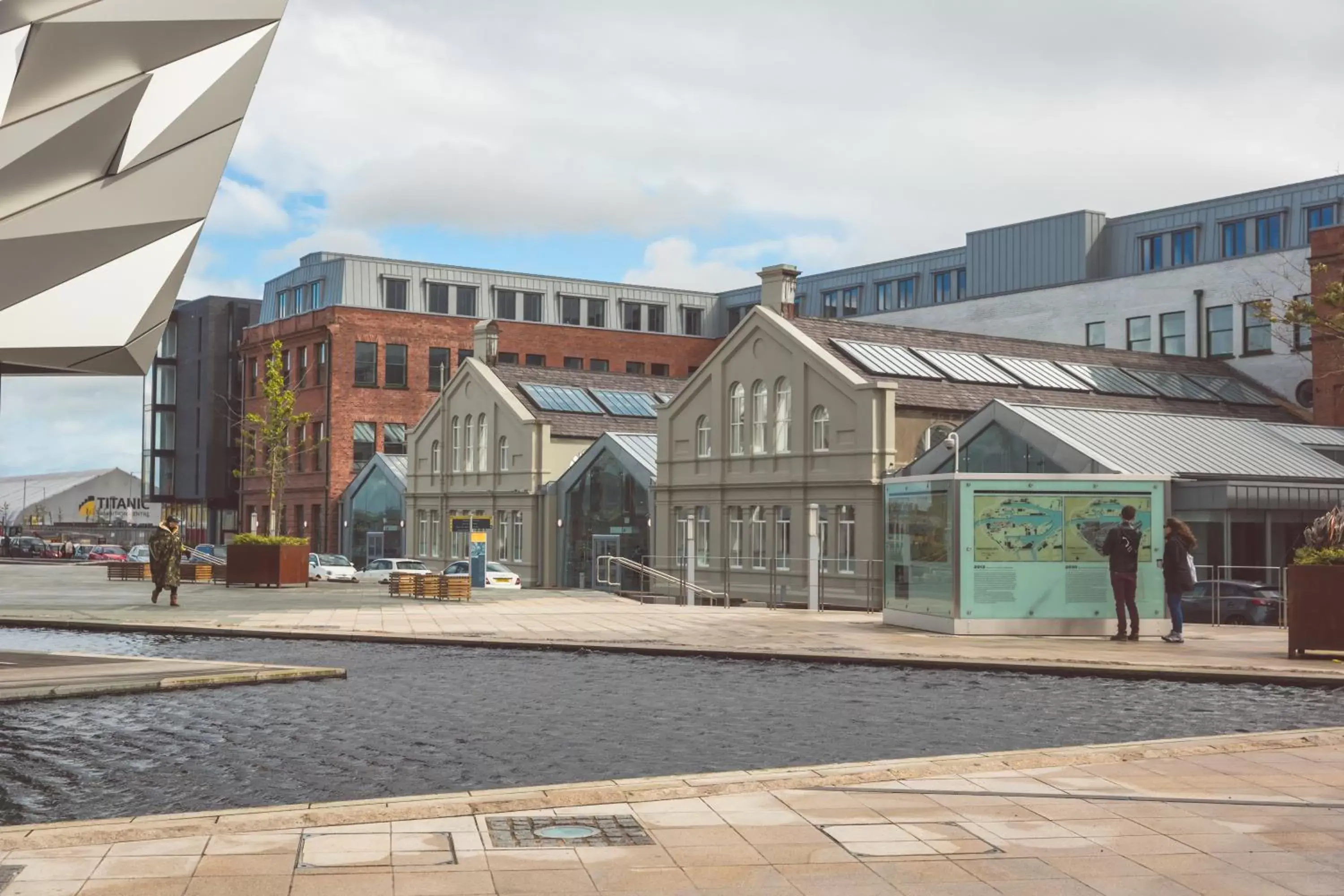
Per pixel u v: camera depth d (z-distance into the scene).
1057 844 6.69
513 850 6.51
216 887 5.80
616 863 6.29
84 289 15.95
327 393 67.81
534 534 51.50
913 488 22.55
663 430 45.44
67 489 121.00
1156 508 20.95
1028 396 42.38
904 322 67.50
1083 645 19.23
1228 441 36.16
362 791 9.20
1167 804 7.62
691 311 85.31
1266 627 23.48
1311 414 49.88
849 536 37.81
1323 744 9.70
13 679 14.62
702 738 11.44
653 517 45.62
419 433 59.66
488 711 13.15
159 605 29.58
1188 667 15.87
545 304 80.06
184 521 86.12
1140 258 61.84
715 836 6.83
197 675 15.05
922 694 14.55
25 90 13.95
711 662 18.27
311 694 14.47
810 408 39.38
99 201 15.38
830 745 11.08
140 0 14.27
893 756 10.53
